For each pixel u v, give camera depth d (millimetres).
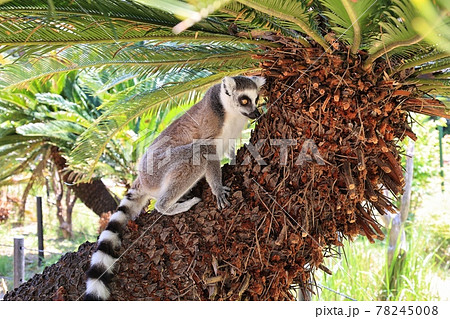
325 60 3223
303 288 3645
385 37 2859
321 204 3326
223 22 3641
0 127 8406
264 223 3332
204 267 3318
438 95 4094
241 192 3439
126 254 3434
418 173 12008
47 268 3789
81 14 3291
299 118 3320
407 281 7266
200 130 4031
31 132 7547
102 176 8547
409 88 3395
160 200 3641
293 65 3316
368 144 3318
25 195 9727
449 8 1765
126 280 3365
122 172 8422
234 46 4230
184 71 4504
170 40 3695
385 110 3307
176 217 3500
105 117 4891
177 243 3396
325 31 3361
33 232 12352
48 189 12297
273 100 3488
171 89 4555
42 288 3543
